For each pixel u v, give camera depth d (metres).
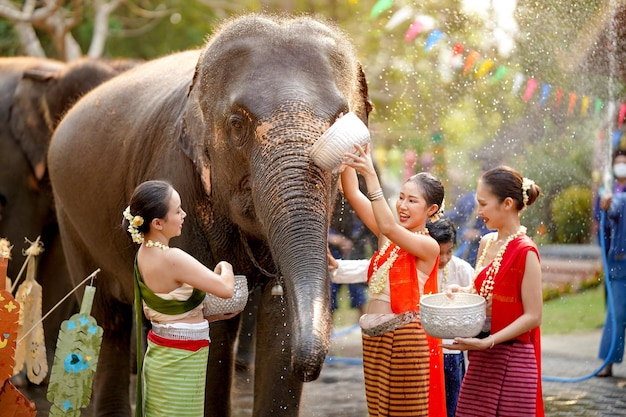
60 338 5.03
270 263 5.84
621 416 7.07
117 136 6.74
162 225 4.87
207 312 5.07
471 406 4.98
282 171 4.82
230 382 5.92
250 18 5.53
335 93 5.15
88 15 18.39
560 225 14.04
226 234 5.70
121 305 7.19
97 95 7.46
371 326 5.21
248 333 8.84
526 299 4.87
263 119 5.01
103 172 6.79
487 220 5.06
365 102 5.77
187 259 4.83
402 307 5.16
